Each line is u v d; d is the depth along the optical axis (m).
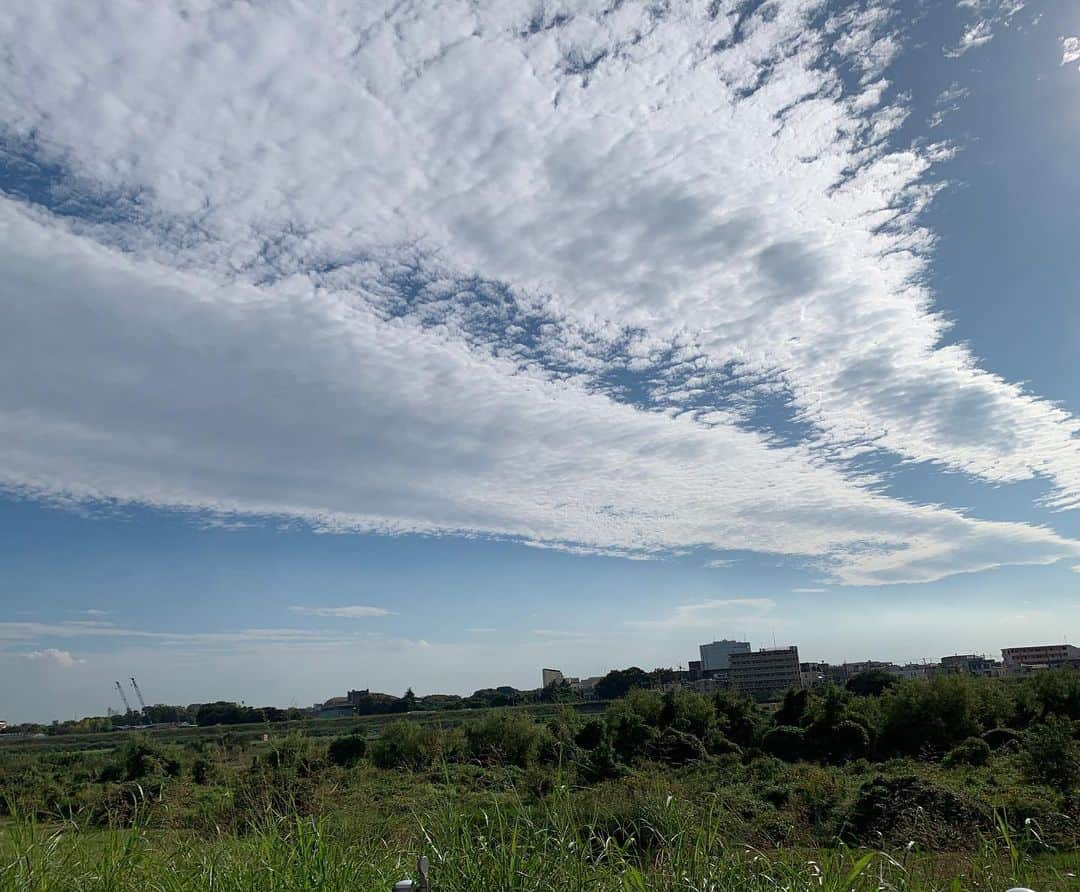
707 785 9.31
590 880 5.07
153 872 5.29
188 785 6.99
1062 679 30.17
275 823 6.01
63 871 5.14
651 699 31.42
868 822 12.35
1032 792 15.23
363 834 5.87
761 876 5.26
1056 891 6.20
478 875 4.96
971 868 6.21
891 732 29.33
